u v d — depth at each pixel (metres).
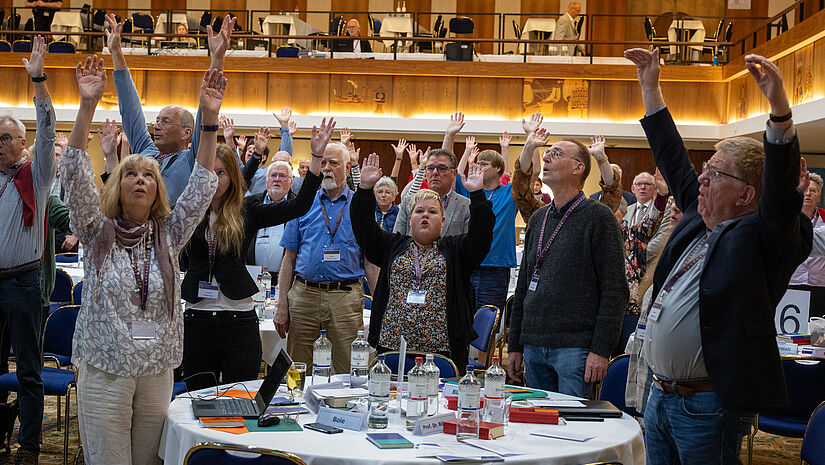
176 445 3.10
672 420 2.87
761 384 2.63
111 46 4.57
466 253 4.29
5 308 4.59
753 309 2.64
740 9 18.61
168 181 4.16
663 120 3.25
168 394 3.33
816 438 3.18
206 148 3.41
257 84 14.91
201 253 4.13
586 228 3.95
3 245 4.54
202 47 15.45
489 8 19.44
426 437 2.99
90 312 3.19
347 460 2.69
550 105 14.66
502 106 14.69
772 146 2.50
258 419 3.13
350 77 14.84
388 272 4.34
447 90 14.75
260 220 4.34
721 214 2.79
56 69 15.03
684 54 14.87
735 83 14.05
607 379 4.05
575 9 15.48
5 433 4.94
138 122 4.59
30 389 4.65
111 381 3.16
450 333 4.18
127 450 3.22
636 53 3.28
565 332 3.91
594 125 14.47
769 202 2.55
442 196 5.89
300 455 2.72
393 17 15.19
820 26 10.66
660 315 2.87
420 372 3.14
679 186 3.17
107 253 3.21
